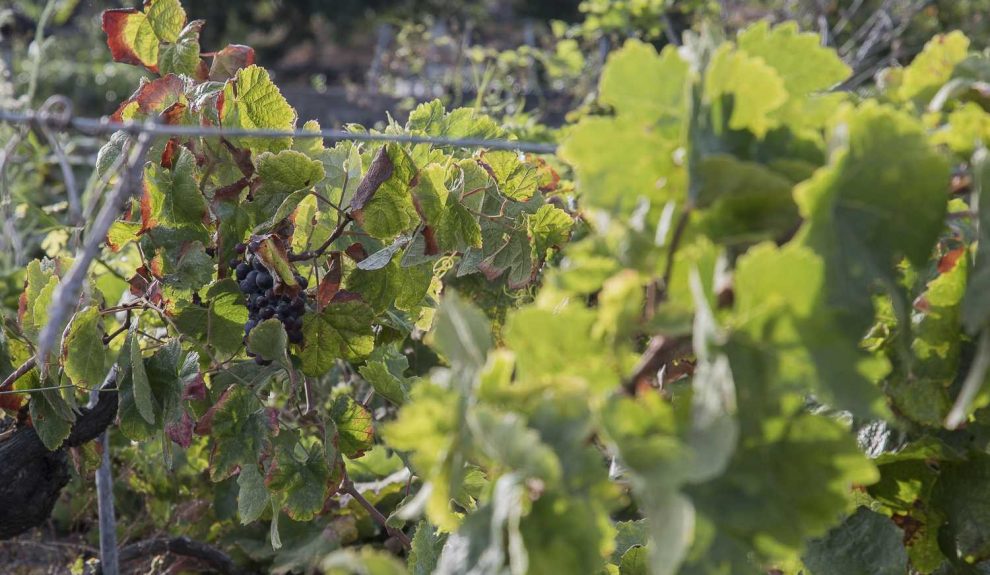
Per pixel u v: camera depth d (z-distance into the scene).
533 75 5.59
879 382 2.30
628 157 2.07
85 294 2.63
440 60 6.54
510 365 2.06
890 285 2.07
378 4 16.20
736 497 2.05
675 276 2.06
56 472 2.70
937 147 2.18
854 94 2.33
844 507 2.05
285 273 2.54
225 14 15.98
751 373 2.02
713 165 2.04
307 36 17.22
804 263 2.01
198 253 2.59
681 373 2.32
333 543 3.09
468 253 2.75
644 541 2.52
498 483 2.04
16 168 3.83
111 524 2.87
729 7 5.79
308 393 2.62
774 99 2.06
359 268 2.60
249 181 2.60
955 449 2.36
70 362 2.58
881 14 5.54
